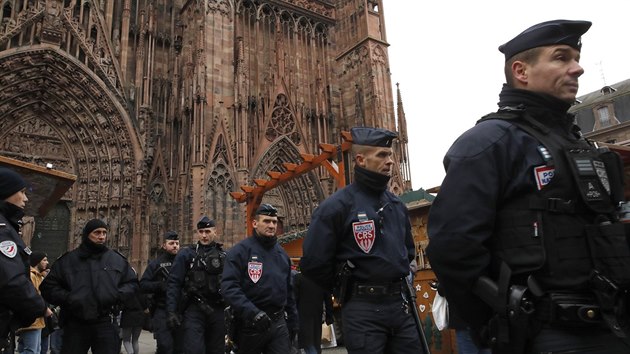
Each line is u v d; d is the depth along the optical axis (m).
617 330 2.59
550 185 2.96
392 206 5.81
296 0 43.31
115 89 32.28
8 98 29.50
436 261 3.12
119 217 30.77
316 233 5.41
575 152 3.03
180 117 33.19
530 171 3.04
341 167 18.80
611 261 2.69
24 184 6.30
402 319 5.22
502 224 3.07
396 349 5.19
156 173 32.38
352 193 5.62
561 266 2.82
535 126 3.19
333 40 45.03
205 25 33.44
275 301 7.33
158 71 35.03
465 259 2.98
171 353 11.27
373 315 5.08
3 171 6.14
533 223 2.94
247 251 7.45
